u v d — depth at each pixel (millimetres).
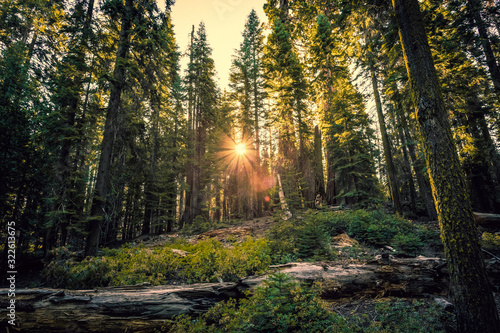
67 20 12914
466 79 11562
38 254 11602
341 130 16516
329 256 7242
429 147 4461
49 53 15992
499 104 12531
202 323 4031
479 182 15141
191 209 22312
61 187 11367
